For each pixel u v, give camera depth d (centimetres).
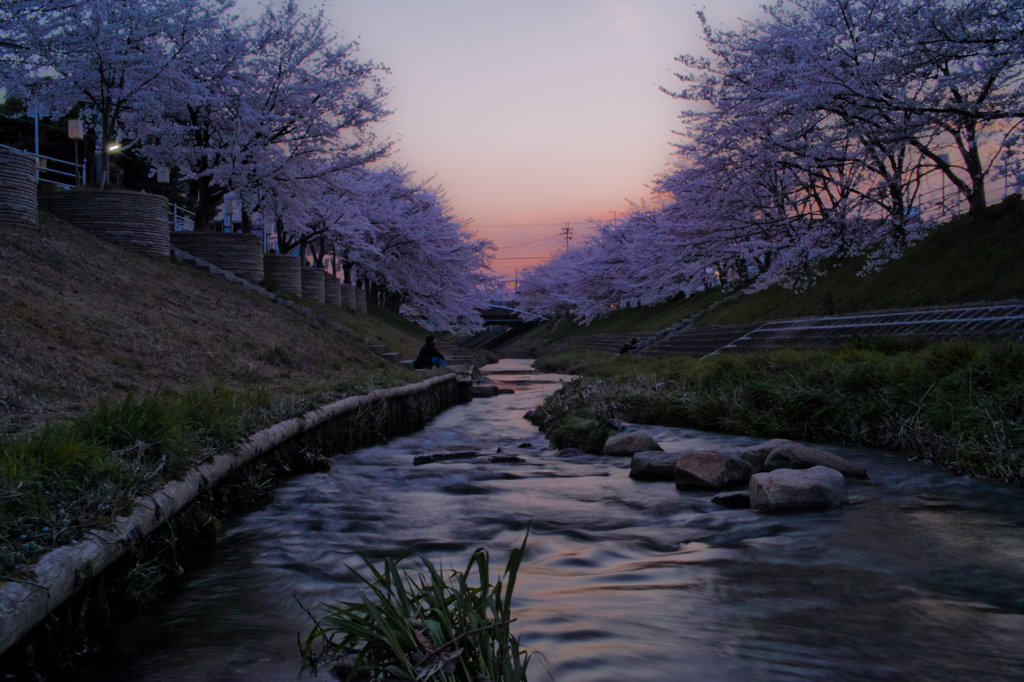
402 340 3262
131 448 486
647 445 934
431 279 5431
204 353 1213
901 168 2033
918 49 1622
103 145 2098
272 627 348
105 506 379
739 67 2173
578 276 6481
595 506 625
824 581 397
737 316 3228
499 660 236
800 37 1950
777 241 2461
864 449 866
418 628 250
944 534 493
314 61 2542
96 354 941
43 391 732
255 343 1484
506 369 4275
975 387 840
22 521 331
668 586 392
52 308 1029
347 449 1012
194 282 1808
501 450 1011
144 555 401
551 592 383
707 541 492
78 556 325
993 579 396
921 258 2155
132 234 1866
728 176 2262
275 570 438
